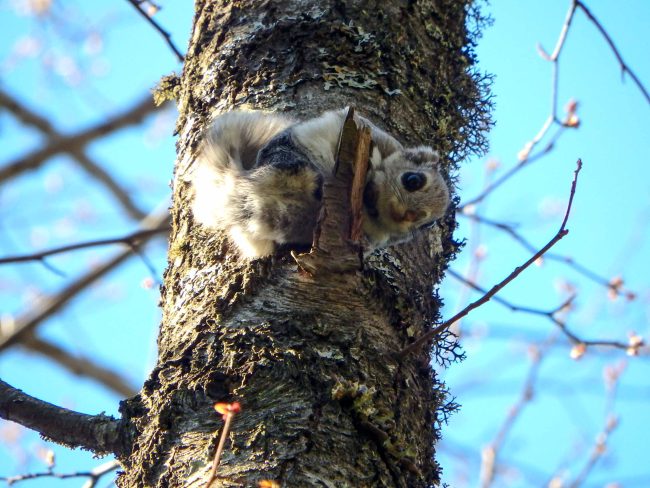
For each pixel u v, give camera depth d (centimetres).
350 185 684
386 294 726
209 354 660
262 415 615
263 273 711
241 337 662
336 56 874
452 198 923
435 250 870
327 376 643
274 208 809
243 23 902
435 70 916
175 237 823
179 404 635
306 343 661
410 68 898
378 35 891
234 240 791
